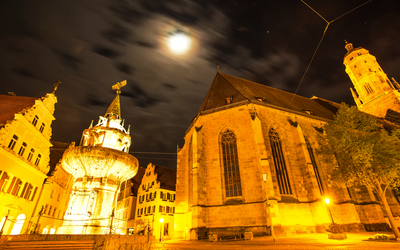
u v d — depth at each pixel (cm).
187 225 2908
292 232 2409
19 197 2305
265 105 3209
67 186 3647
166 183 4691
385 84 6041
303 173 2897
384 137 2044
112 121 1797
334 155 2377
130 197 5109
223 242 2008
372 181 1941
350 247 1200
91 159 1399
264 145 2700
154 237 1234
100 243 1020
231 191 2711
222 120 3155
